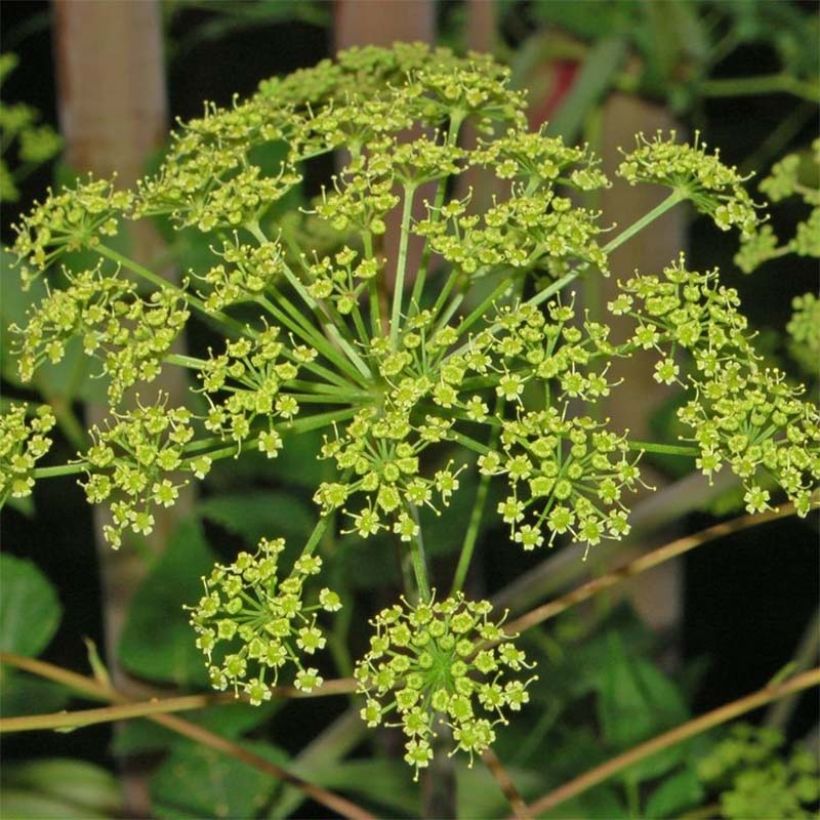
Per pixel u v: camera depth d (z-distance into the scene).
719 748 0.93
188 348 0.96
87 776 0.94
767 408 0.74
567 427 0.73
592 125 1.03
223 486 0.94
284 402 0.74
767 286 1.17
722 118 1.24
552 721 0.95
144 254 0.91
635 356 1.01
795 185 0.82
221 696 0.77
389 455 0.73
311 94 0.83
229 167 0.79
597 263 0.76
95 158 0.92
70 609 1.24
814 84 1.09
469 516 0.89
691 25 1.02
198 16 1.19
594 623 0.99
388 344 0.74
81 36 0.91
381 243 0.81
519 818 0.78
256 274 0.76
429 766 0.82
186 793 0.87
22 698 0.86
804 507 0.74
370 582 0.90
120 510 0.74
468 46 1.02
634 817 0.89
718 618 1.27
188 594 0.88
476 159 0.78
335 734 0.93
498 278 0.84
